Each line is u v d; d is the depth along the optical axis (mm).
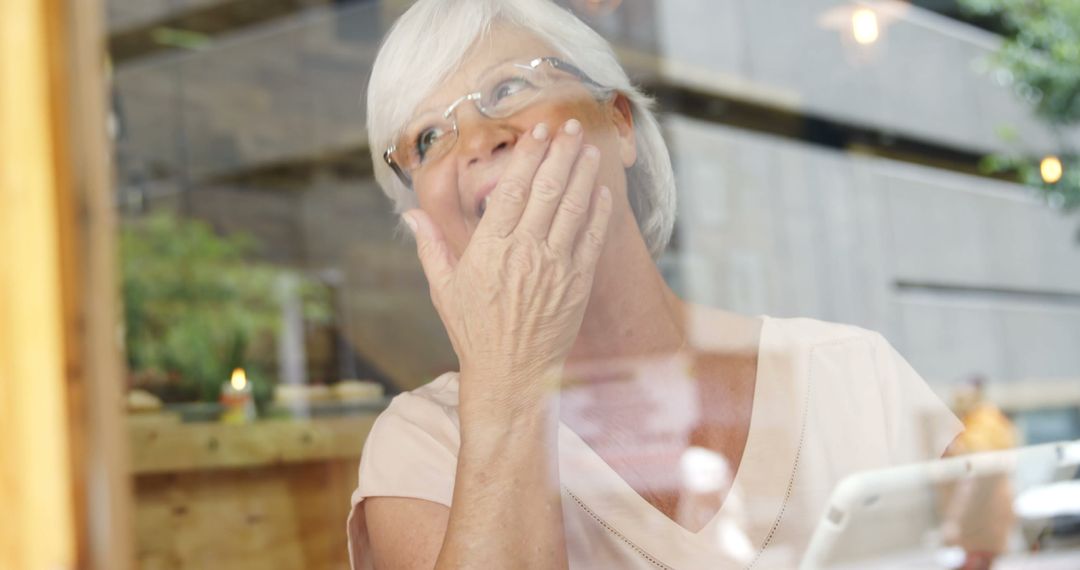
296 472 1107
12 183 1393
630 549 848
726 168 948
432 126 878
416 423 919
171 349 1278
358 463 1064
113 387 1279
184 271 1303
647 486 861
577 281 831
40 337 1352
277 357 1169
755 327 923
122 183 1378
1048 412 966
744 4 987
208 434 1178
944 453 931
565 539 834
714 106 943
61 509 1289
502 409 808
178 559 1175
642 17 913
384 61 895
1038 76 1094
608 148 879
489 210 839
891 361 949
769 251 951
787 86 996
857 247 984
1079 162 1090
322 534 1090
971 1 1093
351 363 1110
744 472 876
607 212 861
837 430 913
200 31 1348
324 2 1227
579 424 856
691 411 881
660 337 890
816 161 998
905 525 911
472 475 801
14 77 1405
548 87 868
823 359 930
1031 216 1074
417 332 1065
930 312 987
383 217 1146
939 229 1027
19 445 1326
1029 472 933
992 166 1069
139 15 1384
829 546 884
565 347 827
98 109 1404
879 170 1014
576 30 887
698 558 848
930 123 1065
